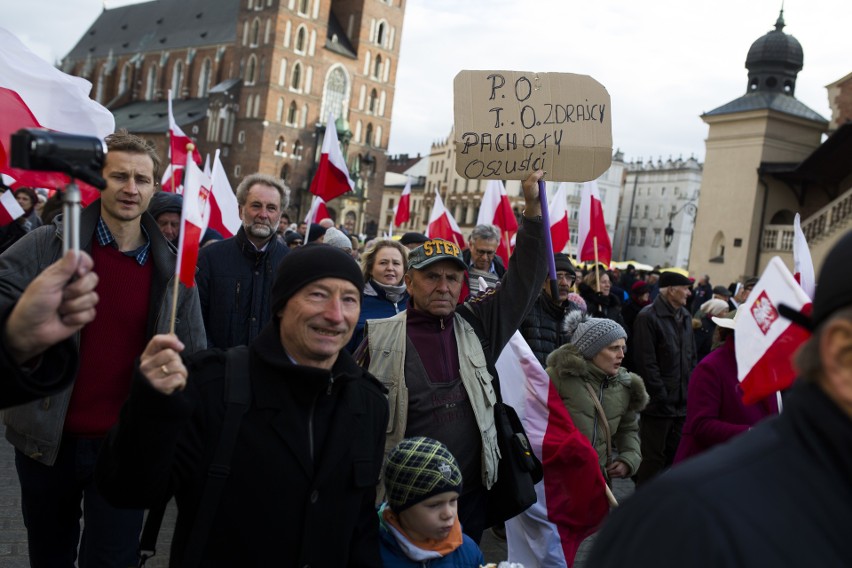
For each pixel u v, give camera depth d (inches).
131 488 89.0
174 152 462.3
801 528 49.0
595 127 168.9
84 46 4453.7
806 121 1170.6
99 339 141.9
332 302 101.3
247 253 219.9
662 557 49.4
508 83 168.6
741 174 1182.9
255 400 98.1
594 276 360.8
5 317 74.4
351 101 3403.1
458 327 154.3
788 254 1112.8
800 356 55.2
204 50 3649.1
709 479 51.1
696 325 368.5
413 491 122.5
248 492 95.5
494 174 167.3
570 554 177.6
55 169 74.9
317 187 363.6
